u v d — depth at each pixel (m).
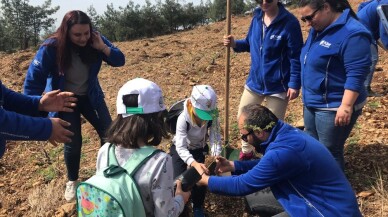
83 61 3.83
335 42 3.45
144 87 2.41
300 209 2.93
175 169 3.89
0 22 23.59
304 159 2.89
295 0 17.38
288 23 4.07
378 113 5.53
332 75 3.58
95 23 21.25
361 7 5.50
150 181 2.31
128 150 2.40
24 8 23.23
